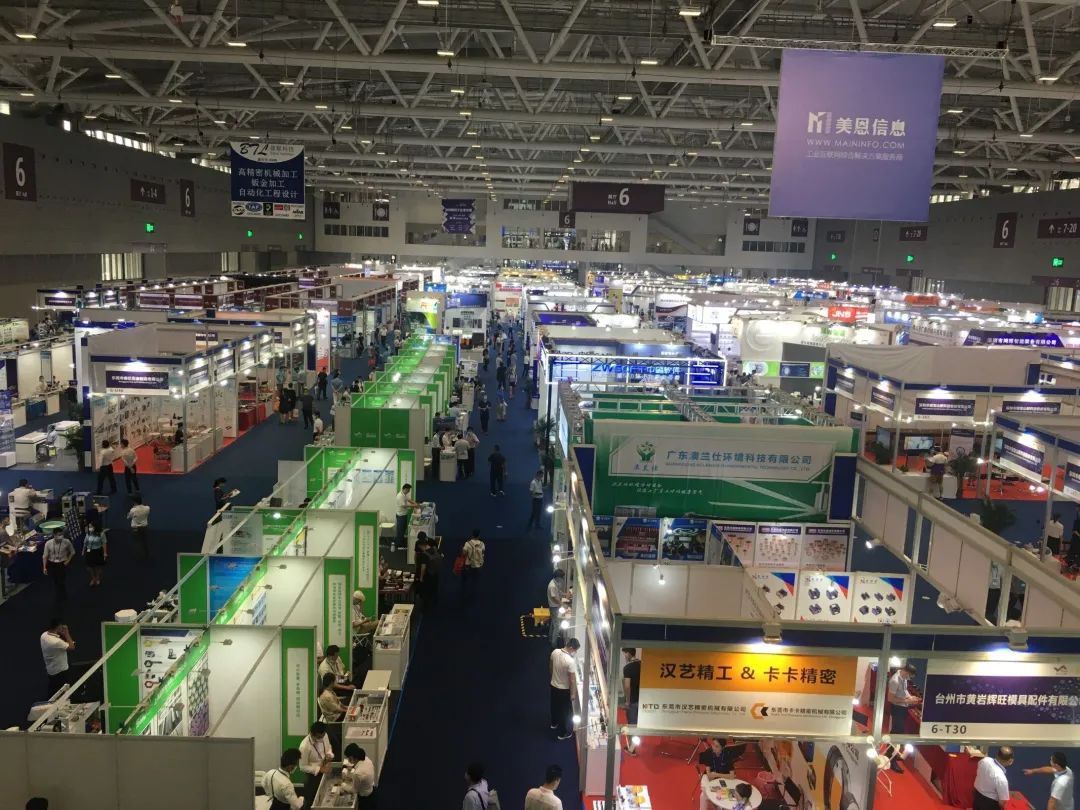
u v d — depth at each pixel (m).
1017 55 21.41
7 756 5.97
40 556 12.24
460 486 17.81
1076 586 7.10
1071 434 13.48
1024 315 29.19
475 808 6.84
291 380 24.45
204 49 20.08
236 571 9.52
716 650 6.12
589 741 7.79
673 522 10.48
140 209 37.84
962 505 17.64
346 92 32.41
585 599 8.58
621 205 26.48
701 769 8.47
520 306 42.12
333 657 9.22
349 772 7.45
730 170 39.41
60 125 32.06
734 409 12.97
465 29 20.06
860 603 9.85
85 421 17.47
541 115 27.77
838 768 6.96
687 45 21.83
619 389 15.38
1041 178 39.28
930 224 48.72
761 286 45.00
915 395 17.94
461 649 10.67
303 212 20.12
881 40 20.34
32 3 20.64
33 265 30.39
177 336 21.28
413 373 21.09
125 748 5.97
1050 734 6.18
